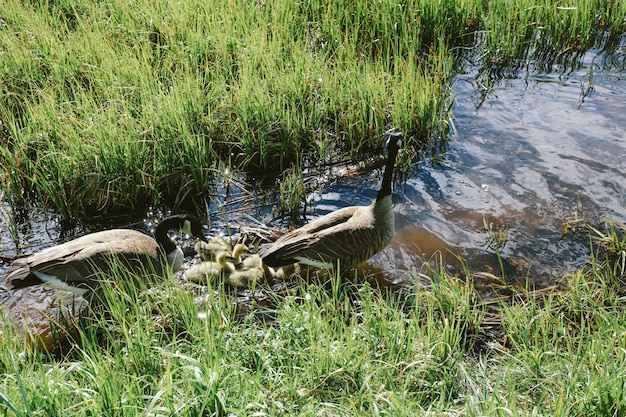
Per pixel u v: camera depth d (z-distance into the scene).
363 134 4.34
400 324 2.93
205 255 3.58
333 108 4.44
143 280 3.31
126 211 3.95
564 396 2.65
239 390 2.62
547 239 3.68
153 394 2.68
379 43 5.12
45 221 3.88
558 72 5.15
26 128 4.18
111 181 3.87
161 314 3.11
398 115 4.34
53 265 3.15
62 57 4.65
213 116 4.30
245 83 4.39
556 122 4.55
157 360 2.83
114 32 5.05
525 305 3.15
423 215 3.88
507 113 4.67
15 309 3.29
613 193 3.96
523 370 2.82
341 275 3.49
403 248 3.67
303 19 5.27
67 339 3.12
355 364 2.77
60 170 3.86
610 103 4.73
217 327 2.91
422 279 3.49
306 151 4.34
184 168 4.05
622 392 2.58
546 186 4.04
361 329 2.95
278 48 4.81
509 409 2.53
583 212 3.85
